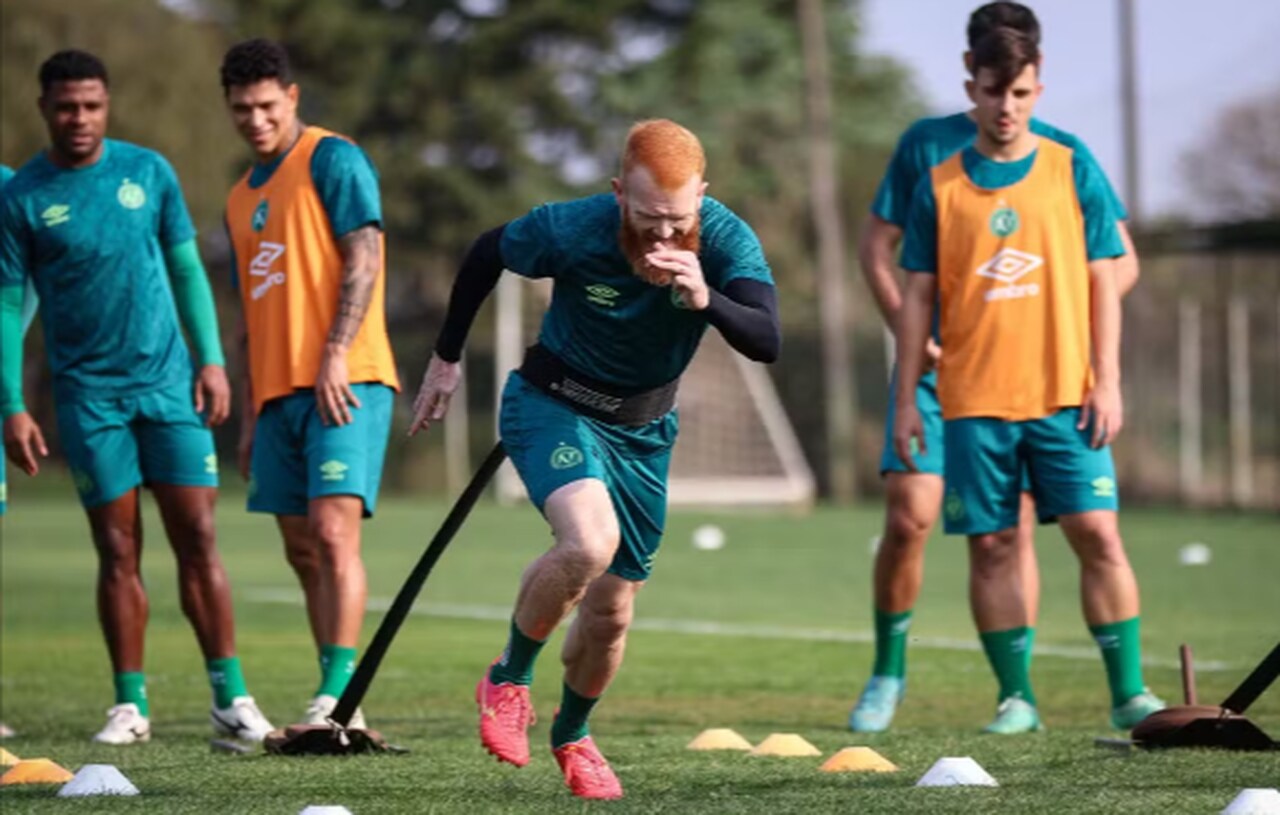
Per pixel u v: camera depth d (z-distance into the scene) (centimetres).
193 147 10069
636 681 2397
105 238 1875
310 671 2522
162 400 1892
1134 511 6894
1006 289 1850
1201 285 7194
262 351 1892
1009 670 1881
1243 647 2712
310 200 1883
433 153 11438
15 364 1919
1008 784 1389
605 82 11506
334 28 11188
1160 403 7275
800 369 9406
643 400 1338
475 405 9881
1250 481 7031
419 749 1675
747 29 11781
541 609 1292
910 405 1906
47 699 2211
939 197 1878
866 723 1941
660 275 1237
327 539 1825
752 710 2117
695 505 8275
